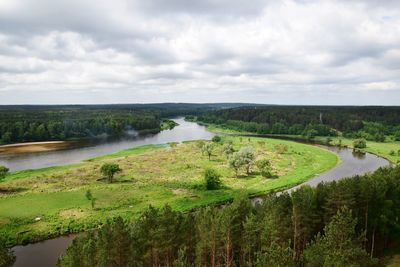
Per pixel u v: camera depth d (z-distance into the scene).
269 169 131.62
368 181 56.22
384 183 57.22
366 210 54.50
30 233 72.88
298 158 162.75
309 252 39.09
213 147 174.12
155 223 46.62
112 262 43.34
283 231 48.44
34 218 81.12
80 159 166.12
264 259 34.81
